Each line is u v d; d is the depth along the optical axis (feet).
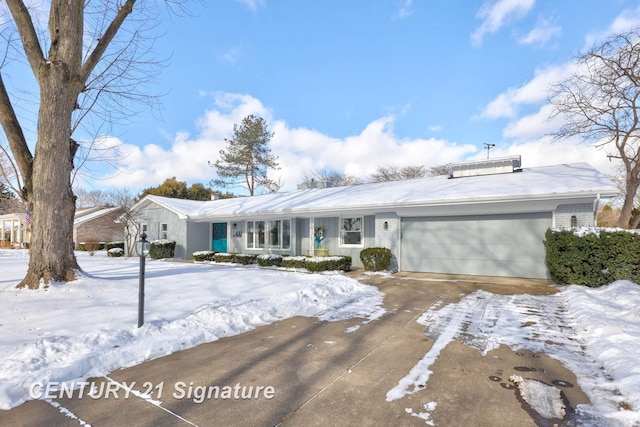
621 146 46.32
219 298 23.02
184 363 13.14
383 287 29.99
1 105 24.52
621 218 47.57
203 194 124.06
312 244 49.67
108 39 26.68
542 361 13.23
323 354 14.11
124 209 67.97
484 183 38.40
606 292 23.77
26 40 23.36
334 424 8.95
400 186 47.91
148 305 20.70
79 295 22.44
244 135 109.09
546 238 30.58
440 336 16.43
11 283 26.71
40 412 9.52
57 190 24.64
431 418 9.21
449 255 37.93
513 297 25.13
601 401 10.07
